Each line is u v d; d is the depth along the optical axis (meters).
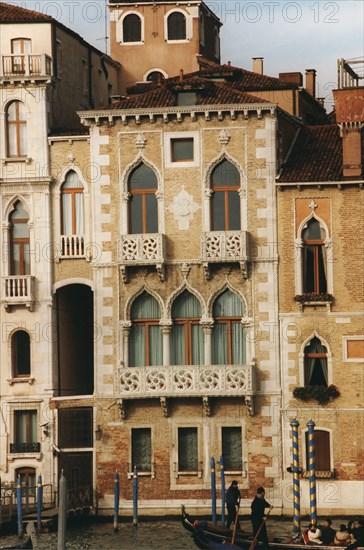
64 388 66.31
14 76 65.50
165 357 64.25
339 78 63.88
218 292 64.19
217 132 64.31
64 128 67.94
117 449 64.12
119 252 64.19
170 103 64.75
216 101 64.38
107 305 64.62
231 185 64.44
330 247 63.53
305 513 62.94
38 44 67.12
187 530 59.84
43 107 65.75
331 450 62.97
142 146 64.56
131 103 65.00
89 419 65.25
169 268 64.38
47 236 65.38
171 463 63.78
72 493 62.47
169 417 63.91
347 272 63.44
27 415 65.56
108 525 62.69
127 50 79.75
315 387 63.12
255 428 63.53
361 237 63.41
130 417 64.12
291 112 69.12
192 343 64.50
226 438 63.81
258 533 54.66
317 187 63.59
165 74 79.62
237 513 56.28
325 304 63.41
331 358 63.28
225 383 63.34
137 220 64.88
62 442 65.25
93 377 69.56
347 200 63.53
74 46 70.31
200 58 77.12
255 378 63.59
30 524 56.97
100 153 64.94
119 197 64.69
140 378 63.88
